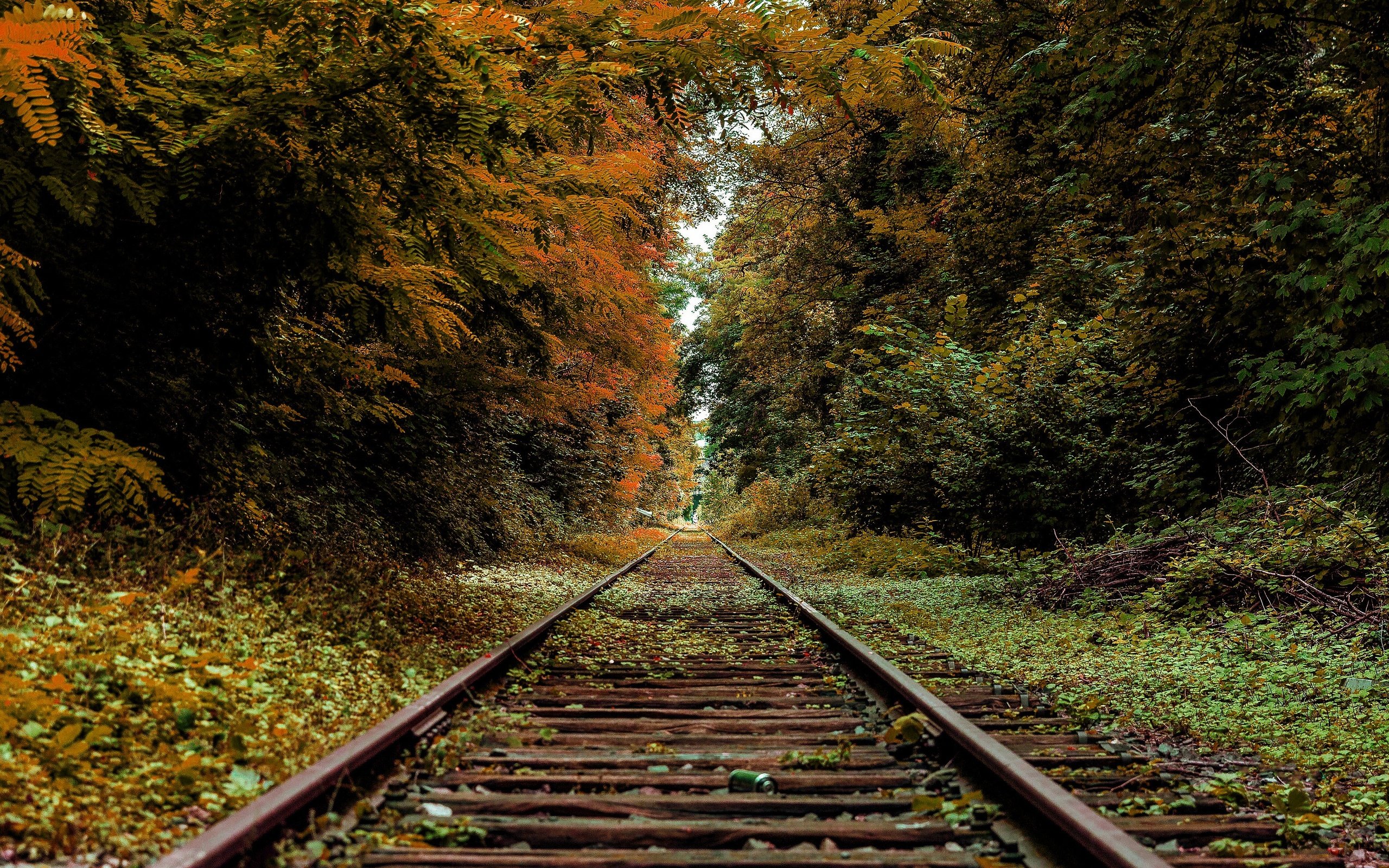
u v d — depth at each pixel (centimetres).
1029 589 1103
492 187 595
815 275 2894
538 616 1008
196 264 655
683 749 475
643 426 2952
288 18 461
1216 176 948
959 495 1323
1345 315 736
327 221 602
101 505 580
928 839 334
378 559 1076
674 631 980
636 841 330
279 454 1031
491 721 518
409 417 1312
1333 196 818
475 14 523
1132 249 1063
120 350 696
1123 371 1294
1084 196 1180
